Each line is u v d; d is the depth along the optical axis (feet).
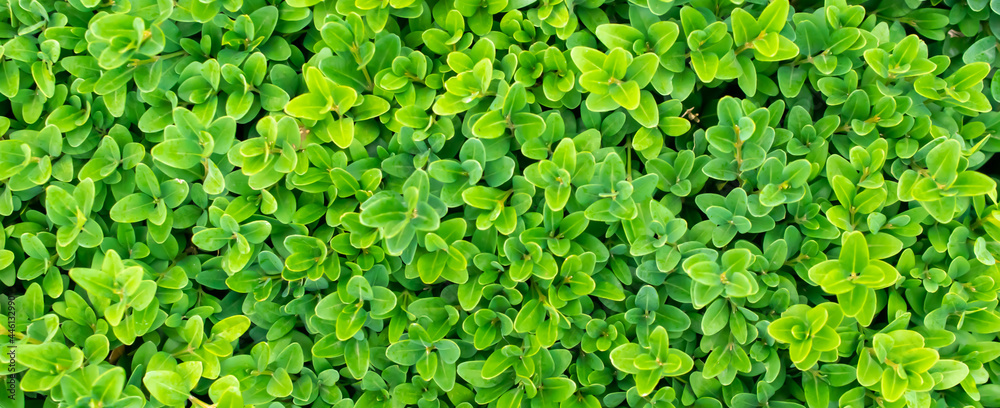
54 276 1.37
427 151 1.38
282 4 1.42
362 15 1.42
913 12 1.45
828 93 1.40
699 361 1.41
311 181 1.38
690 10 1.37
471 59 1.39
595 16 1.43
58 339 1.37
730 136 1.38
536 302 1.39
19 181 1.37
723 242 1.37
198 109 1.39
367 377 1.40
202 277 1.39
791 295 1.38
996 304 1.36
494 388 1.41
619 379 1.41
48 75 1.39
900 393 1.32
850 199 1.37
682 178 1.40
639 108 1.38
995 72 1.44
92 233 1.36
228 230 1.36
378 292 1.37
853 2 1.47
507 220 1.36
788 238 1.38
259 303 1.39
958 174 1.34
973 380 1.36
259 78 1.38
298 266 1.37
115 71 1.37
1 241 1.37
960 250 1.38
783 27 1.39
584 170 1.36
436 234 1.37
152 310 1.36
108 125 1.41
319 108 1.37
